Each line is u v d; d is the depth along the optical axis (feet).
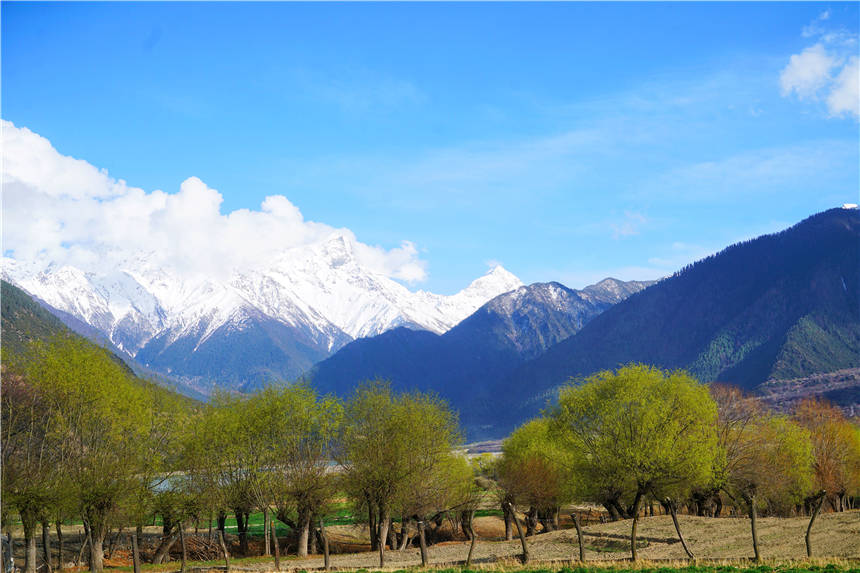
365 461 238.48
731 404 289.33
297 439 244.83
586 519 344.08
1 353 196.13
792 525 202.80
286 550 277.03
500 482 296.51
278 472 242.58
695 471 236.63
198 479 234.38
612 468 249.14
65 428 198.08
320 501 248.93
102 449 205.26
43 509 185.88
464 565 171.73
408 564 192.85
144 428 217.97
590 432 261.44
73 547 261.65
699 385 261.65
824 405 357.20
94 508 199.72
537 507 297.12
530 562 172.04
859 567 131.64
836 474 326.44
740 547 179.32
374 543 261.24
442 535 322.75
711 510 309.42
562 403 275.18
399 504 249.34
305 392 251.60
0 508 175.94
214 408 249.14
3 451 187.11
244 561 226.17
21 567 210.18
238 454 241.35
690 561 154.20
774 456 276.21
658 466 237.25
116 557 252.21
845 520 198.59
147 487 220.43
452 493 277.64
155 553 240.73
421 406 252.62
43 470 191.01
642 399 248.11
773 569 133.90
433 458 247.91
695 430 247.09
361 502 254.27
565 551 204.85
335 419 247.91
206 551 270.46
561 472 288.92
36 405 199.21
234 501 245.86
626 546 201.26
